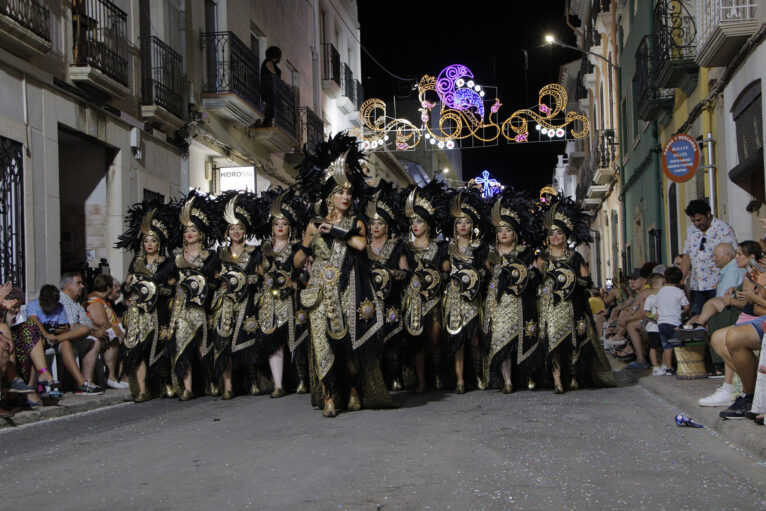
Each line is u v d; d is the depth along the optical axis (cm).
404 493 473
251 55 2150
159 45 1692
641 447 605
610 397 919
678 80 1670
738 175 1302
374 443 630
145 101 1647
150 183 1669
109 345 1170
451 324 986
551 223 976
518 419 748
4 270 1166
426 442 631
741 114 1284
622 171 2711
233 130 2112
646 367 1263
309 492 480
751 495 462
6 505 477
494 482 496
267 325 1002
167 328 1041
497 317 974
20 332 973
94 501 478
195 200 1045
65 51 1358
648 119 2064
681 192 1814
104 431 766
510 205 986
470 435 662
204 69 1966
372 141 2880
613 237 3138
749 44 1216
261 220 1055
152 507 459
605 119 3112
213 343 1020
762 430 615
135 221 1069
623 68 2584
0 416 841
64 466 590
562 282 956
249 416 822
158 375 1055
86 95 1412
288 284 993
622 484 489
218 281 1020
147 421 822
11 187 1192
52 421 876
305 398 973
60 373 1119
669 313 1102
